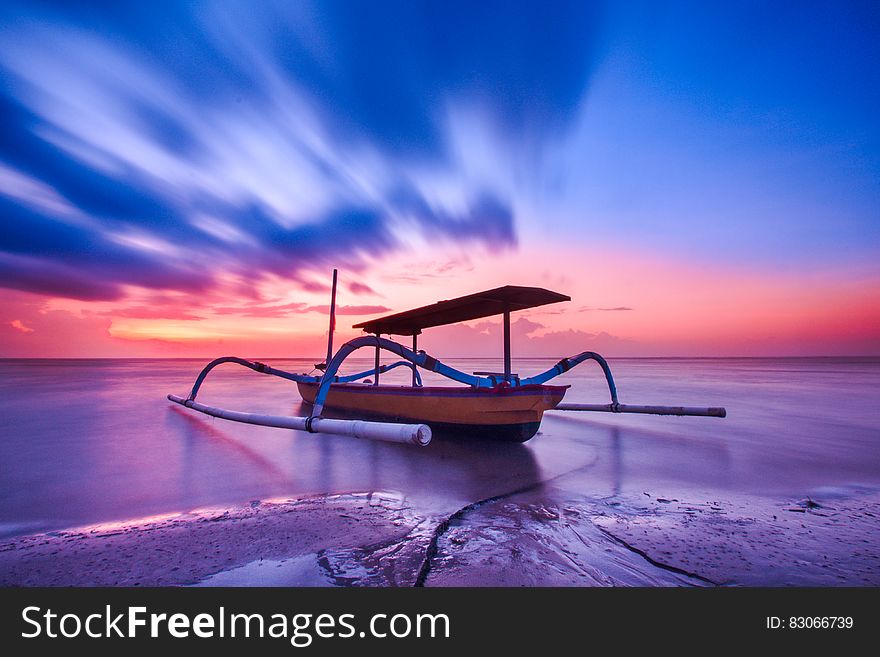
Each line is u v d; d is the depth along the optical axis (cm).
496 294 929
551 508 554
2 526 499
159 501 598
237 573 363
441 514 525
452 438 1031
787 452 923
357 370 8606
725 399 2092
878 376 4203
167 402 1955
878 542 440
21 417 1471
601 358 1279
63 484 684
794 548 424
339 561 386
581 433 1151
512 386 937
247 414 1075
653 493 627
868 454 899
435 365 983
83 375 4606
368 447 975
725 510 547
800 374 4662
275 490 651
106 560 389
